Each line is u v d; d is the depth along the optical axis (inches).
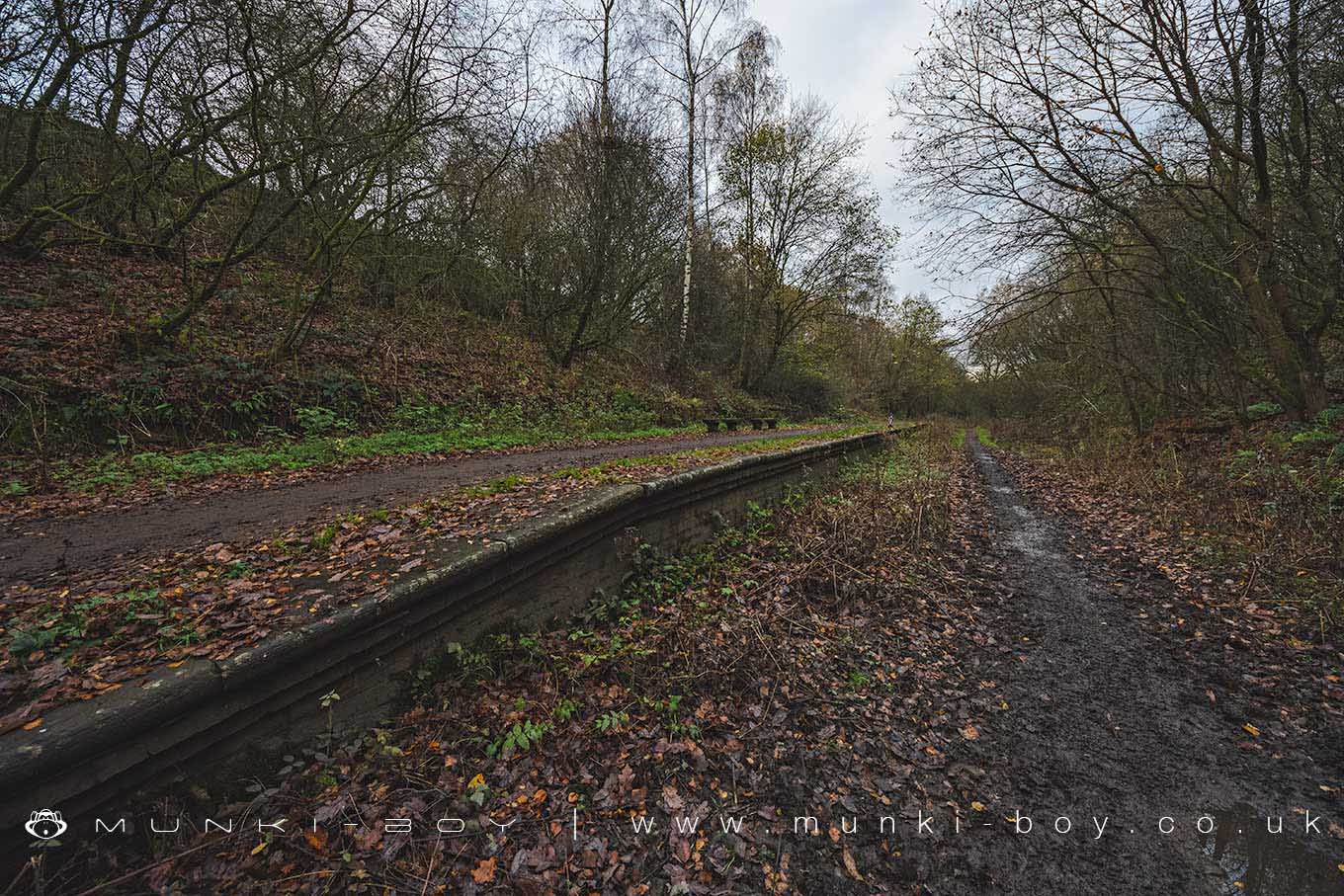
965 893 87.9
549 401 522.6
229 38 296.5
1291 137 289.4
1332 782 111.3
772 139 874.8
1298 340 347.6
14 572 117.8
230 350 337.4
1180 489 323.0
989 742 124.8
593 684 125.6
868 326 1648.6
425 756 97.6
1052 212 377.1
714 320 953.5
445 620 113.0
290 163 326.6
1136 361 559.5
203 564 120.5
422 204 508.1
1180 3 300.0
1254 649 161.3
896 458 512.4
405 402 391.9
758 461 258.4
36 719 64.6
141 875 67.7
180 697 71.6
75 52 260.8
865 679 144.6
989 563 247.3
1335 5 231.1
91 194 330.0
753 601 180.2
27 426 233.0
